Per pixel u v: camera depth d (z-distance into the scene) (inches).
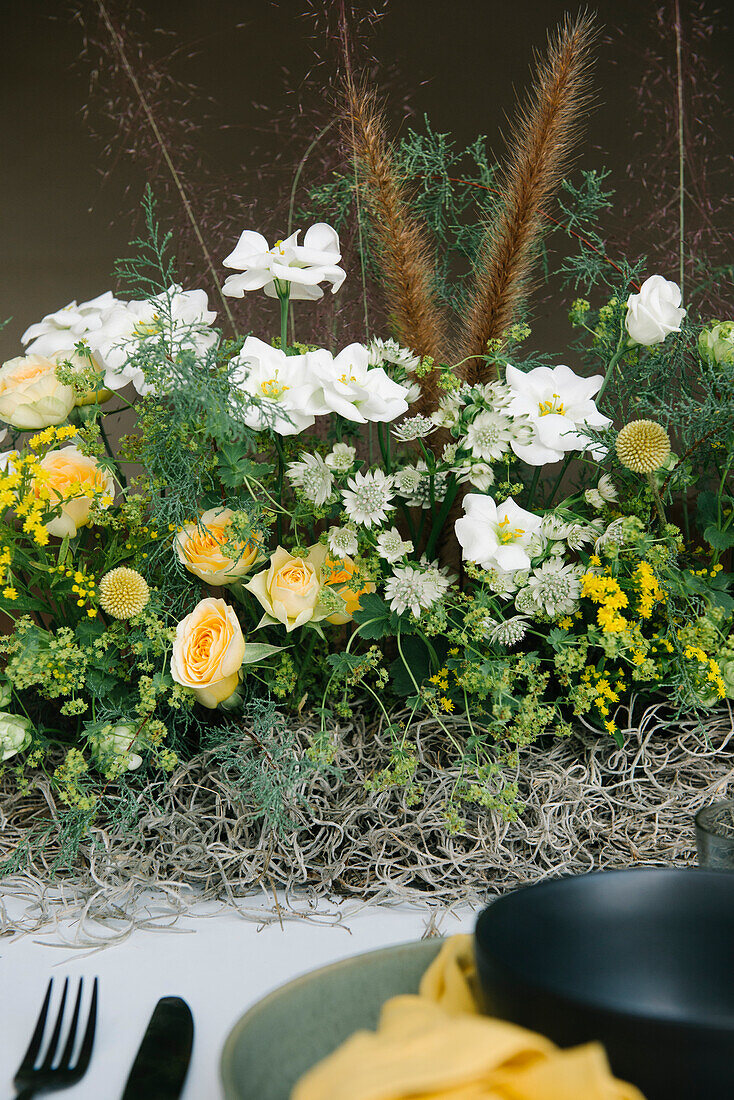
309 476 24.6
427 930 21.5
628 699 26.5
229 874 23.8
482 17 45.7
